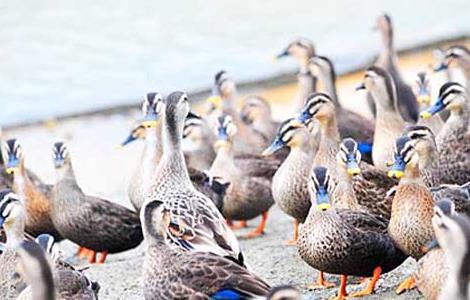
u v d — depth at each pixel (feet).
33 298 38.19
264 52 109.60
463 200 47.57
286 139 57.41
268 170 62.03
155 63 106.73
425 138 53.83
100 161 80.33
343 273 47.75
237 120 71.97
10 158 58.80
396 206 47.24
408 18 119.75
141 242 58.29
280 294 36.24
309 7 126.21
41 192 59.52
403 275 49.80
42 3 125.29
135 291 51.47
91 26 118.83
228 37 115.03
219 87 77.15
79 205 57.31
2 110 94.22
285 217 64.90
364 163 55.21
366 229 47.39
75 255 59.52
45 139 86.89
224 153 61.93
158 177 51.67
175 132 51.80
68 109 94.48
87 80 102.22
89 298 43.27
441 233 39.37
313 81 77.41
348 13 122.93
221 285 39.42
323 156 57.77
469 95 61.87
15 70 105.09
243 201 61.11
